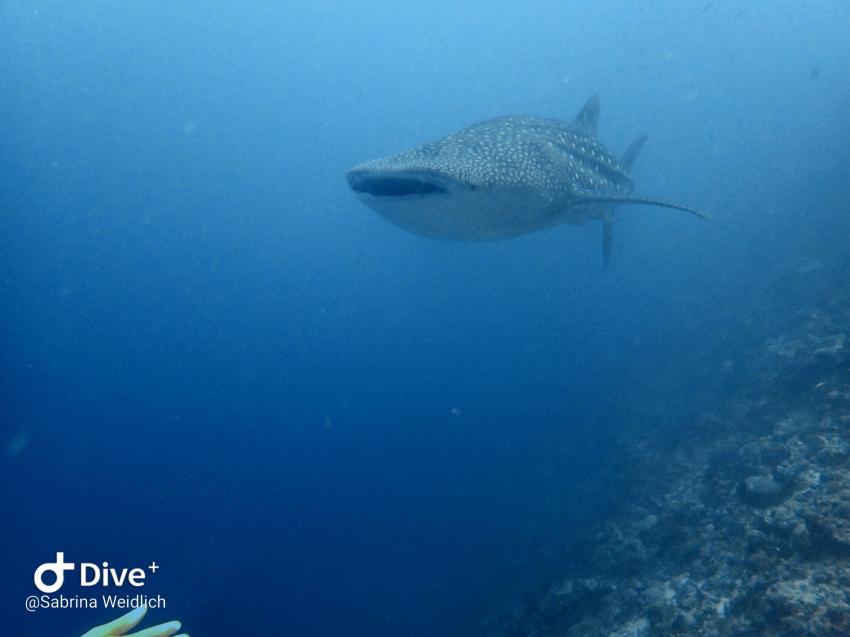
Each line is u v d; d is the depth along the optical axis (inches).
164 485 887.1
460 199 187.8
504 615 366.0
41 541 721.0
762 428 315.9
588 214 279.1
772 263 641.0
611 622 255.1
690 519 286.0
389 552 632.4
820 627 168.2
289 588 612.7
